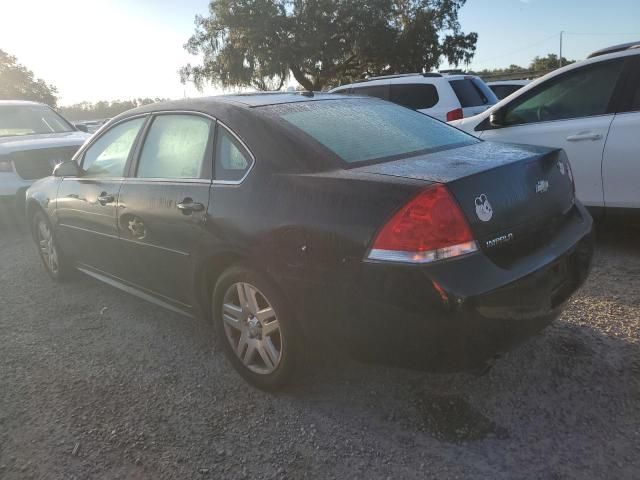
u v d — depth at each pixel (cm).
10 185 698
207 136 319
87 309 438
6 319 426
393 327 232
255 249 275
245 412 286
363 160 273
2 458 260
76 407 298
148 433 273
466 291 220
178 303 351
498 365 308
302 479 236
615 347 316
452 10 3397
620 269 436
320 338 261
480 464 237
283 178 272
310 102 337
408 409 278
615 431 251
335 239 242
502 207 245
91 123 2072
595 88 481
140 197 349
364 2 3156
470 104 936
